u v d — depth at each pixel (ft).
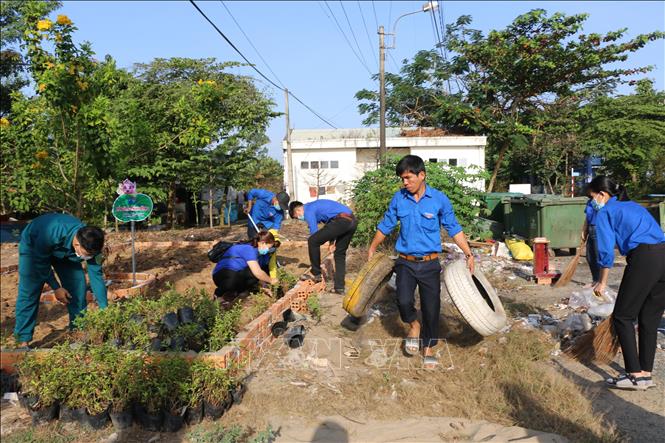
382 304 23.63
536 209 40.32
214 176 68.74
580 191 93.71
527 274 31.99
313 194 80.02
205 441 12.21
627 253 15.16
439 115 85.40
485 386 14.88
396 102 92.79
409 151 84.17
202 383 13.24
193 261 34.91
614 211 15.47
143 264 33.73
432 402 14.28
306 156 85.92
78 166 24.07
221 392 13.35
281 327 19.58
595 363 17.03
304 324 21.01
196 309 17.84
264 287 23.95
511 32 74.33
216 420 13.24
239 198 86.94
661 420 13.19
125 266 32.83
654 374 16.20
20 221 52.65
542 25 72.64
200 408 13.07
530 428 12.82
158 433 12.78
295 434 12.59
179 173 63.41
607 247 15.42
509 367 15.87
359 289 18.35
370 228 39.73
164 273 30.71
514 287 28.73
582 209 39.68
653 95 89.81
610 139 81.56
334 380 15.69
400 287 16.71
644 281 14.66
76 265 17.87
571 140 87.15
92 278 17.61
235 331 17.24
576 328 19.38
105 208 26.50
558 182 96.89
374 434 12.57
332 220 25.38
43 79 21.91
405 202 16.66
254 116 70.95
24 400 13.93
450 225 16.89
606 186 17.52
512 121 75.97
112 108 27.20
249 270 22.74
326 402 14.23
